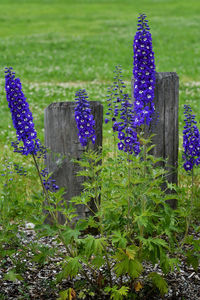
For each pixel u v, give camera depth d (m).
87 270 4.51
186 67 20.59
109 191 4.20
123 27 35.47
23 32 34.59
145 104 3.94
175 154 5.59
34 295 4.06
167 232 3.88
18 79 3.65
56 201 3.87
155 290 4.20
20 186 6.48
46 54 24.98
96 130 5.24
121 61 21.97
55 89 15.59
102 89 15.59
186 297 4.14
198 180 6.59
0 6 49.69
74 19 41.09
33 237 5.16
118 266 3.67
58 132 5.23
